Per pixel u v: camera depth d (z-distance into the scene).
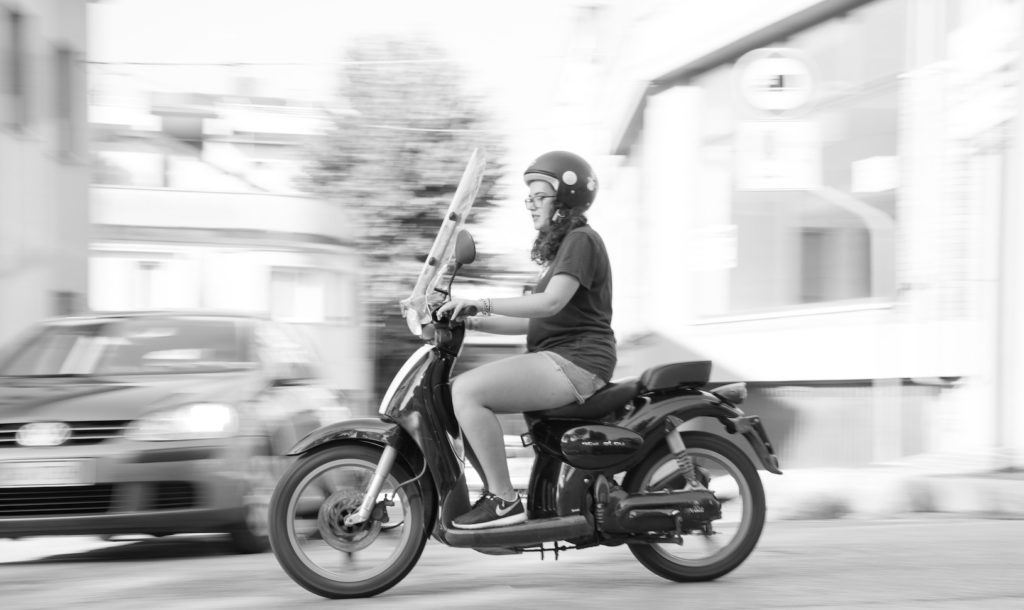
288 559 4.63
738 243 14.78
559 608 4.44
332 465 4.65
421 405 4.65
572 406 4.75
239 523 6.44
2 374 7.09
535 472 4.81
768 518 8.92
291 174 38.22
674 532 4.78
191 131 37.44
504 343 28.50
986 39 10.58
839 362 12.55
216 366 7.24
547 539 4.66
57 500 6.16
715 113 15.39
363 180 33.81
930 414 11.34
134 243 22.64
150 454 6.20
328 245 24.19
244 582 5.23
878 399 12.04
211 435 6.36
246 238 23.22
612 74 19.83
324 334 23.86
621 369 18.64
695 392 4.94
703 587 4.86
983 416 10.61
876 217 12.23
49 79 15.21
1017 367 10.39
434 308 4.67
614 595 4.70
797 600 4.55
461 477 4.67
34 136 14.39
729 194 15.01
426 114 34.09
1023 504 8.43
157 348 7.36
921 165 11.38
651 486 4.91
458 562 5.79
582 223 4.85
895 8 11.95
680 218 16.03
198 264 22.94
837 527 7.22
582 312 4.81
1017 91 10.31
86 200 16.83
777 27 13.71
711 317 15.33
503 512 4.63
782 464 13.58
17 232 13.84
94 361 7.20
